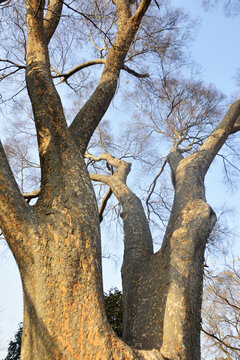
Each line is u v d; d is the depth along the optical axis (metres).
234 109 7.34
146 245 6.14
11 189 4.40
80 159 4.94
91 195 4.65
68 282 3.94
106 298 10.91
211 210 5.86
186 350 4.41
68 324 3.75
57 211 4.40
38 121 5.14
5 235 4.36
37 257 4.12
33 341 3.84
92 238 4.30
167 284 5.02
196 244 5.34
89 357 3.59
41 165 4.95
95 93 5.90
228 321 11.41
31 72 5.54
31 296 4.02
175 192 6.53
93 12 7.20
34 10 5.84
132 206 6.86
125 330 5.19
